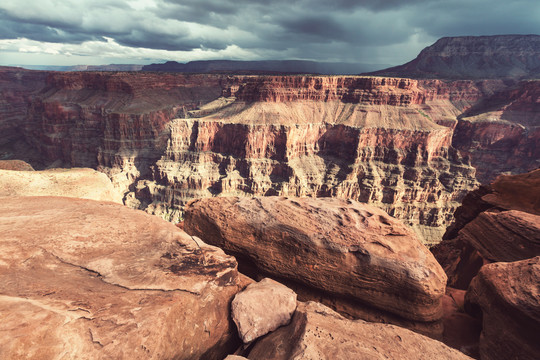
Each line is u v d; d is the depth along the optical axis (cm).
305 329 677
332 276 1051
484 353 861
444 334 992
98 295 588
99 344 474
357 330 712
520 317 788
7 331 423
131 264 739
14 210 962
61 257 701
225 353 711
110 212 1018
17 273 600
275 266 1133
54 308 506
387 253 1009
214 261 833
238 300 757
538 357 734
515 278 880
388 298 992
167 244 875
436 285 955
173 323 594
